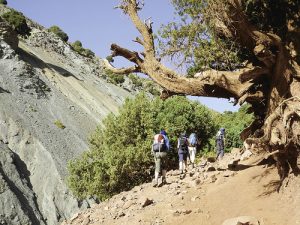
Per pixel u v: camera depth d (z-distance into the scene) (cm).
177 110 2558
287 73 848
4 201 4372
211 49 980
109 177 2372
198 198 916
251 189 869
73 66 12619
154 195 1051
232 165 1084
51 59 11906
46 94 8419
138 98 2570
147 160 2288
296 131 773
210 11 870
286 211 720
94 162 2514
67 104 8638
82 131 7638
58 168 5606
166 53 1009
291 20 941
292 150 782
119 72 1027
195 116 2597
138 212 945
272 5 960
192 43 988
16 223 4241
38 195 5084
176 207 889
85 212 1162
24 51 10581
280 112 816
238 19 839
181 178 1181
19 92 7612
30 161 5634
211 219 795
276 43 852
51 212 4862
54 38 13762
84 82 11356
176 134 2467
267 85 917
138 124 2467
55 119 7431
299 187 748
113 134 2525
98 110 9769
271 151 848
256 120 1002
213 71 909
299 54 904
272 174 884
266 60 854
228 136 2716
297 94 829
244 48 1008
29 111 7025
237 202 827
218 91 945
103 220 998
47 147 6044
